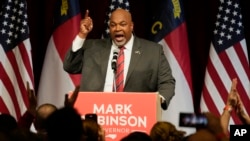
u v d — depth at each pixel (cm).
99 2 2227
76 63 1480
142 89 1455
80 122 882
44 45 2223
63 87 2059
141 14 2223
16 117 2036
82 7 2227
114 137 1251
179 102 2048
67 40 2075
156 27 2102
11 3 2088
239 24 2092
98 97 1259
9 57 2052
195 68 2220
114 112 1251
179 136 1093
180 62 2064
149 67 1463
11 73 2044
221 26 2097
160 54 1488
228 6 2103
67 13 2092
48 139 882
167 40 2078
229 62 2072
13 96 2038
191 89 2062
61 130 870
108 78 1440
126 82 1441
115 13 1483
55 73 2067
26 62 2056
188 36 2225
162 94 1434
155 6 2167
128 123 1246
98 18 2220
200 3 2217
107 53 1469
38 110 1177
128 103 1246
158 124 1100
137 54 1469
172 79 1476
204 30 2219
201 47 2219
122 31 1463
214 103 2055
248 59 2191
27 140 932
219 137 1022
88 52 1477
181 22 2088
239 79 2056
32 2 2216
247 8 2191
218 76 2067
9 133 949
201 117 1025
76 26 2083
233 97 1305
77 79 2059
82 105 1264
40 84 2075
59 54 2070
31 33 2219
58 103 2058
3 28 2069
